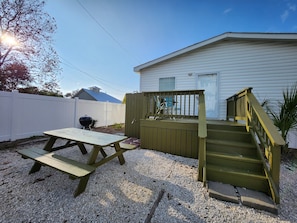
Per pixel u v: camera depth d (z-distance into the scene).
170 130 3.57
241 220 1.44
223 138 3.02
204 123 2.61
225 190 1.90
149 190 1.94
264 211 1.59
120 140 2.53
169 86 6.12
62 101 5.53
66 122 5.69
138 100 5.39
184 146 3.39
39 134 4.65
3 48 5.66
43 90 7.38
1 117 3.79
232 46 5.05
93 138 2.59
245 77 4.87
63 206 1.56
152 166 2.77
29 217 1.39
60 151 3.60
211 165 2.39
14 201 1.62
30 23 5.62
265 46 4.64
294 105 3.24
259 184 1.96
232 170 2.20
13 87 6.22
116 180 2.19
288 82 4.39
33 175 2.25
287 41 4.42
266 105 4.36
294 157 3.50
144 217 1.45
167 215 1.49
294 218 1.49
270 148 1.90
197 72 5.60
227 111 4.71
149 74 6.53
